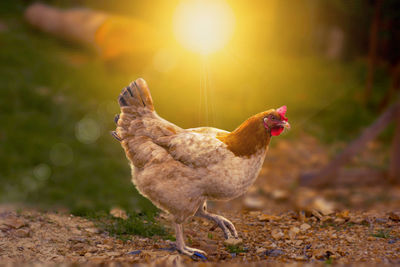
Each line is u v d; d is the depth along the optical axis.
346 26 9.52
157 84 8.96
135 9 12.66
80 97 11.13
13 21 17.38
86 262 4.05
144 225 5.25
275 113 4.01
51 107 10.50
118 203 6.06
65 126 9.66
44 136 9.17
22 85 11.29
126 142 4.38
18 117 9.81
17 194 6.48
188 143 4.05
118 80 11.91
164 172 4.08
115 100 11.05
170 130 4.32
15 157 8.02
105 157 8.46
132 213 5.61
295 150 9.07
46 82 11.88
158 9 10.25
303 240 4.75
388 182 7.61
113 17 12.91
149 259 4.12
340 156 7.36
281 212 5.81
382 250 4.33
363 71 10.12
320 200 6.28
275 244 4.66
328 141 9.51
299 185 7.28
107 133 9.48
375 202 6.30
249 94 7.61
